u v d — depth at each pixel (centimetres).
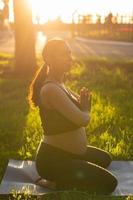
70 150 582
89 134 876
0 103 1214
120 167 685
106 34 5144
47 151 582
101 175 569
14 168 668
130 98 1302
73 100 585
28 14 1797
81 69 1808
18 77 1766
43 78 580
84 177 569
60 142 580
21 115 1034
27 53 1808
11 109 1126
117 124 963
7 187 599
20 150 752
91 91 1370
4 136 854
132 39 4378
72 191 554
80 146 590
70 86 1462
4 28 6931
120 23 5066
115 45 3775
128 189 594
